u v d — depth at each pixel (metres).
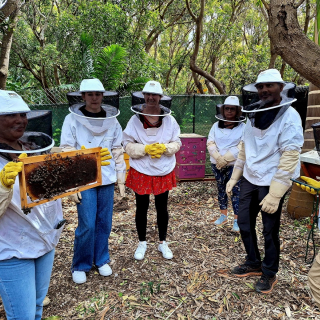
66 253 3.18
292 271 2.83
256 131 2.38
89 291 2.52
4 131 1.43
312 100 4.48
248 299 2.43
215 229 3.85
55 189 1.61
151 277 2.73
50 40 12.05
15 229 1.54
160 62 17.03
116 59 6.87
